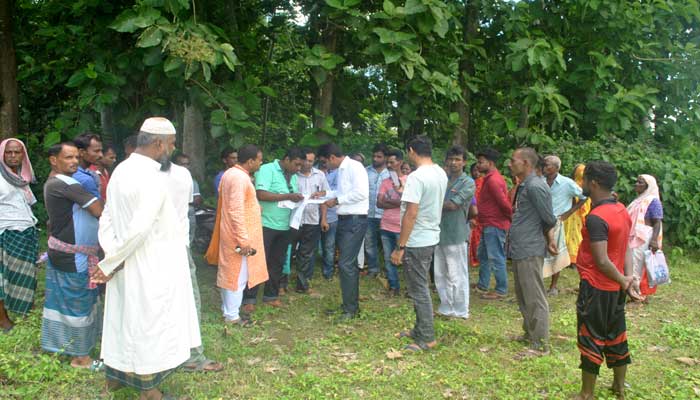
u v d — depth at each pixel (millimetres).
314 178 6629
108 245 3377
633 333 5434
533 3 8664
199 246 8344
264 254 5426
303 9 7930
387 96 9195
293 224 5945
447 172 5766
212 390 3920
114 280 3443
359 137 9555
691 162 10000
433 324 5078
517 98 8617
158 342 3373
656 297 6781
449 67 7980
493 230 6516
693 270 8273
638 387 4105
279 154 9711
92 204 4113
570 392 3990
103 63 6312
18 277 5004
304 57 7070
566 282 7461
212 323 5297
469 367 4469
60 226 4051
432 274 7305
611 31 8938
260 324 5477
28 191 5152
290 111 11828
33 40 7918
